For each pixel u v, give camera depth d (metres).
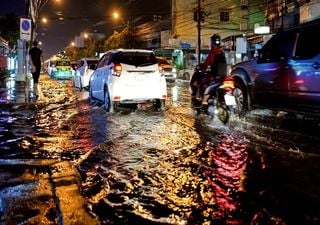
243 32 47.62
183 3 48.31
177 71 39.38
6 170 5.16
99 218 3.79
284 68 7.85
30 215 3.69
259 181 4.87
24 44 22.78
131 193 4.47
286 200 4.24
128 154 6.18
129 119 9.85
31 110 11.63
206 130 8.25
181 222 3.70
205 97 9.70
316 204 4.13
